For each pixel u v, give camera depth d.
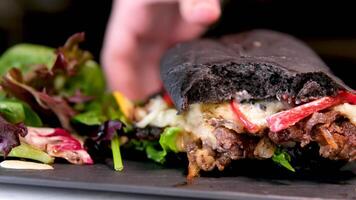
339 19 0.88
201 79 0.44
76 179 0.41
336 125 0.43
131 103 0.60
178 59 0.49
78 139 0.51
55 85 0.58
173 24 0.79
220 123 0.44
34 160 0.46
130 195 0.41
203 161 0.44
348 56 0.87
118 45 0.84
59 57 0.56
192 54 0.49
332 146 0.42
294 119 0.42
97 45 1.00
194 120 0.46
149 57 0.84
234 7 0.83
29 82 0.55
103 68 0.85
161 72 0.52
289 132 0.43
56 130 0.50
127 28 0.82
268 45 0.52
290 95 0.43
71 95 0.58
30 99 0.53
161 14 0.78
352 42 0.88
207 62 0.45
